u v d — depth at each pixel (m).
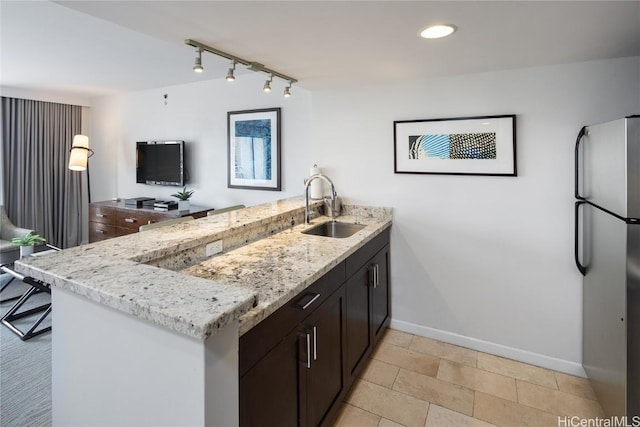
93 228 4.45
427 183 2.62
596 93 2.08
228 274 1.50
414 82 2.58
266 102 3.64
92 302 1.07
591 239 1.97
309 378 1.52
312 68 2.23
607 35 1.68
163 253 1.48
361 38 1.72
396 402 2.02
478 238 2.49
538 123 2.24
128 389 1.01
